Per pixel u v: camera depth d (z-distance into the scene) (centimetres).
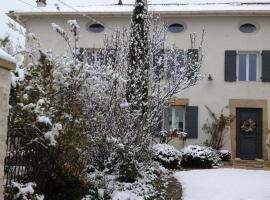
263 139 1605
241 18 1670
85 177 811
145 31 1044
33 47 795
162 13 1641
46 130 687
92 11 1666
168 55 1066
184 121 1653
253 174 1144
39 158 715
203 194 924
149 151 986
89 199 789
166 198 910
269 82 1633
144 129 938
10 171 646
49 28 1703
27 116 664
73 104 745
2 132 528
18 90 666
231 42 1662
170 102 1021
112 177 935
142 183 951
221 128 1605
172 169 1267
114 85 924
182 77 1003
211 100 1634
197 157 1347
